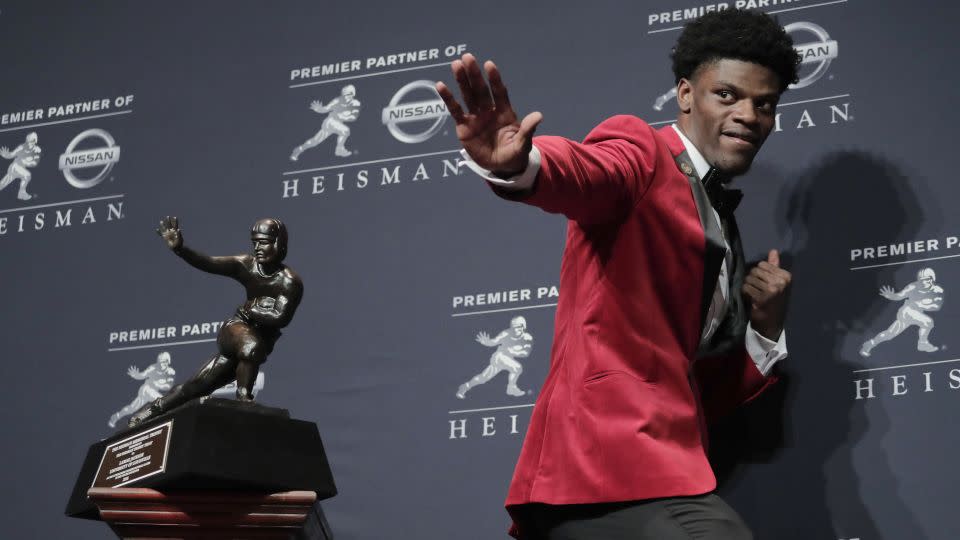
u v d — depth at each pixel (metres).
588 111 5.09
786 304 4.39
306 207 5.23
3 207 5.51
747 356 4.30
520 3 5.31
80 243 5.39
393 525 4.73
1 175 5.57
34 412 5.17
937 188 4.65
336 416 4.89
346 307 5.04
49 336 5.27
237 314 4.14
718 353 4.08
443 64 5.31
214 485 3.71
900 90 4.81
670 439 3.37
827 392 4.55
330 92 5.38
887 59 4.86
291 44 5.50
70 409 5.15
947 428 4.40
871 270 4.64
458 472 4.74
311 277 5.11
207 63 5.56
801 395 4.57
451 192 5.11
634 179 3.43
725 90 3.92
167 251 5.29
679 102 4.08
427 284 5.00
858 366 4.55
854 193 4.73
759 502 4.52
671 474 3.26
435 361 4.89
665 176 3.55
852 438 4.48
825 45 4.93
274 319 4.10
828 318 4.62
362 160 5.24
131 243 5.35
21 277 5.39
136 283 5.28
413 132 5.24
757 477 4.54
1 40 5.80
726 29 3.97
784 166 4.83
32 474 5.09
